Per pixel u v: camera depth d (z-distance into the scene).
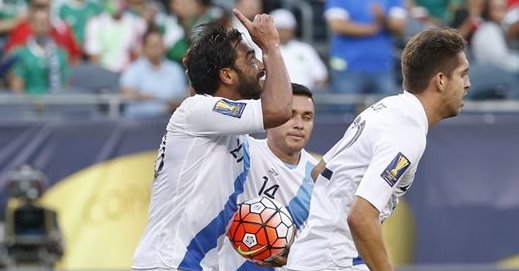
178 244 18.89
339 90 40.06
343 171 18.81
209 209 18.98
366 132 18.48
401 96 18.73
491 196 37.41
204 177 18.89
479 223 37.34
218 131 18.70
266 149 22.73
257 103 18.52
